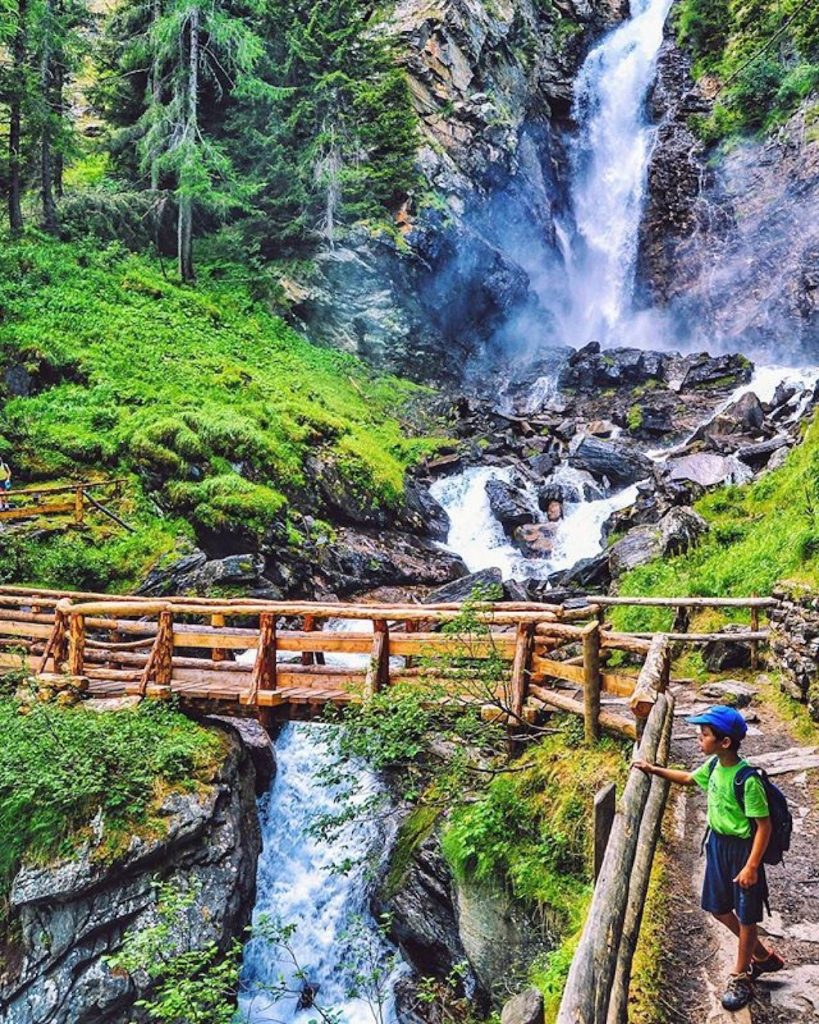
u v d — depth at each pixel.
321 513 21.08
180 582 16.73
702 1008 4.42
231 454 20.36
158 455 19.42
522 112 42.78
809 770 7.64
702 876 5.86
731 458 21.61
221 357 25.08
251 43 28.66
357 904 9.90
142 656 11.83
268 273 31.00
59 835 8.54
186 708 10.47
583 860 6.92
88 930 8.20
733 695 10.13
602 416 29.61
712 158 40.56
